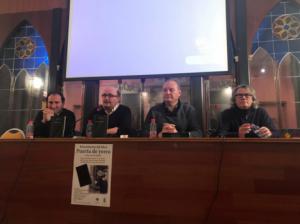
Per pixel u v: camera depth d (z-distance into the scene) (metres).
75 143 1.30
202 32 2.56
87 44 2.72
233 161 1.12
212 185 1.13
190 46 2.57
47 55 4.43
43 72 4.46
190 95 3.19
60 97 2.49
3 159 1.38
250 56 3.90
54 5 4.08
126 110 2.48
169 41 2.61
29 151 1.35
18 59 4.58
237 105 2.28
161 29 2.63
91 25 2.74
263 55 4.07
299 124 3.88
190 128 2.33
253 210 1.08
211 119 3.23
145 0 2.68
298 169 1.05
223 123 2.28
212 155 1.14
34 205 1.31
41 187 1.31
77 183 1.27
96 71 2.68
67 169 1.29
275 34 4.08
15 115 4.45
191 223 1.13
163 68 2.59
